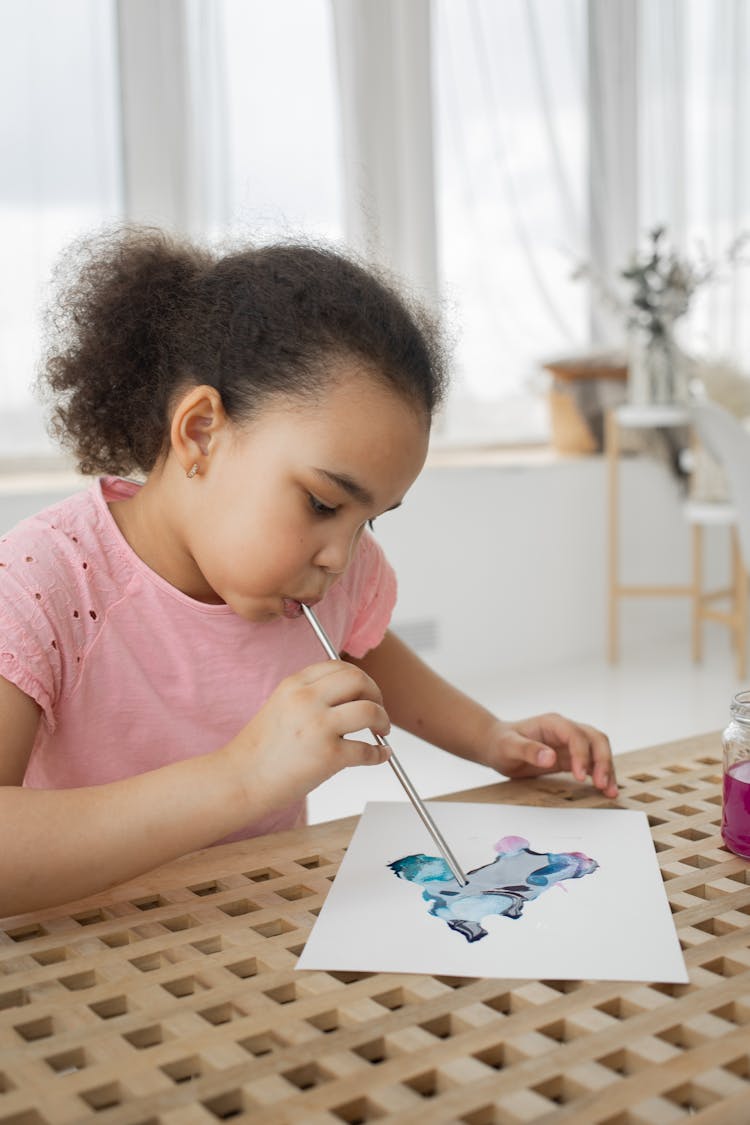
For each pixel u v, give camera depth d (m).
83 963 0.65
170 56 3.09
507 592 3.64
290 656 1.05
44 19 2.93
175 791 0.77
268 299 0.84
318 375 0.81
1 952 0.67
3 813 0.75
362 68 3.45
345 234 3.44
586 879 0.77
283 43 3.32
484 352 3.90
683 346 4.20
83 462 1.06
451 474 3.50
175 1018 0.58
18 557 0.93
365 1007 0.59
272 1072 0.53
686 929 0.69
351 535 0.85
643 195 4.17
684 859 0.80
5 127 2.91
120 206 3.06
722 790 0.85
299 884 0.77
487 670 3.63
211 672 1.01
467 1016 0.58
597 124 4.05
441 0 3.71
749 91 4.30
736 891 0.74
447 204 3.79
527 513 3.66
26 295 2.96
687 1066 0.53
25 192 2.94
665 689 3.41
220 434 0.86
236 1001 0.60
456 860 0.81
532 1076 0.53
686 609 4.08
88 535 0.96
